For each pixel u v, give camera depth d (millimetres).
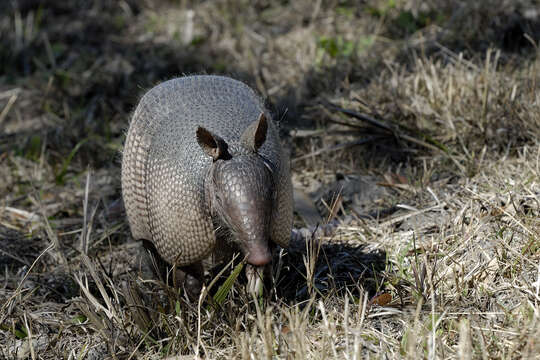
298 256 9094
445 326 7109
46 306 8445
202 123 7109
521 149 10227
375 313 7438
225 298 7699
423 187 10086
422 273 7543
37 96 15211
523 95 10969
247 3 17422
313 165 11430
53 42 17500
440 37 13938
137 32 17422
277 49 15227
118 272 9438
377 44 14609
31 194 11836
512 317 6949
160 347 7230
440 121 11078
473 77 11422
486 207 8922
